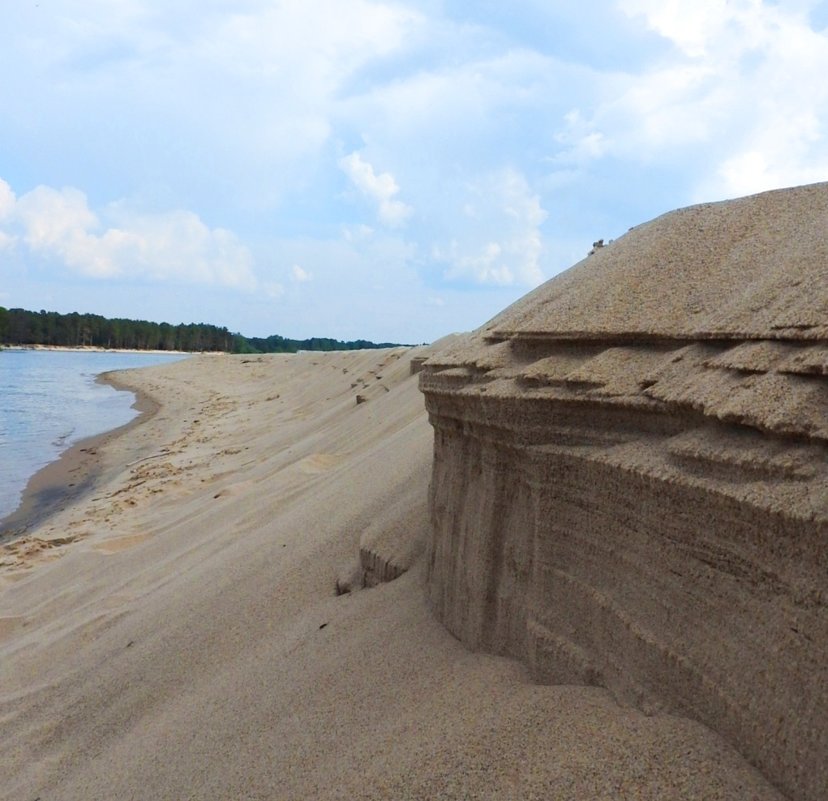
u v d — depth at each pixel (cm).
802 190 434
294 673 505
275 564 730
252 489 1185
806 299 302
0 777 540
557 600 373
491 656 421
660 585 307
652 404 327
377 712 415
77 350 13562
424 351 2080
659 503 308
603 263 479
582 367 376
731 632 271
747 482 268
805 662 239
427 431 993
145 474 1873
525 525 409
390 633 507
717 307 359
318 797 346
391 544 629
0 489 1969
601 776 277
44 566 1123
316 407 2708
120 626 736
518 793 287
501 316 537
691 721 283
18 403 4397
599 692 329
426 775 317
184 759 459
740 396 281
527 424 395
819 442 251
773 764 248
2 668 732
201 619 668
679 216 483
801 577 242
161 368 7206
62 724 591
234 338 14900
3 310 12594
